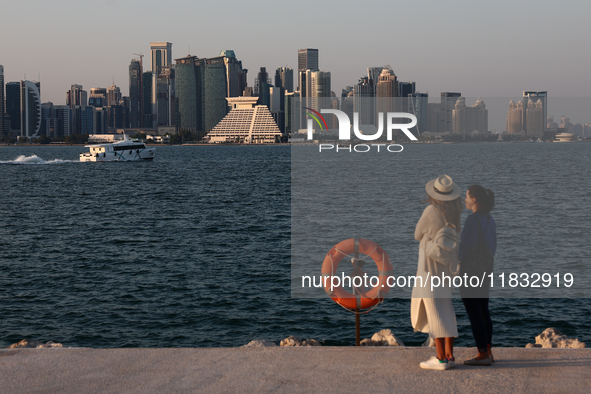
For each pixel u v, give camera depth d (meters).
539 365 5.91
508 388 5.28
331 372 5.74
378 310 14.63
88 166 107.69
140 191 56.47
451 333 5.80
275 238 27.53
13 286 18.77
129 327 14.82
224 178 73.12
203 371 5.78
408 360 6.11
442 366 5.77
